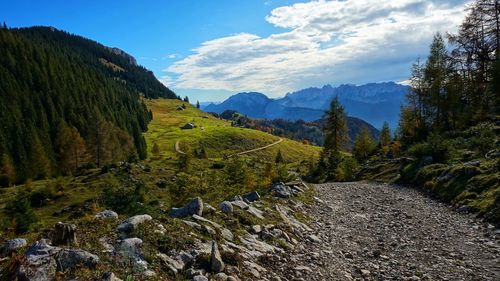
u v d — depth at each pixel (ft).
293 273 33.58
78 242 26.71
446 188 87.40
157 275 24.62
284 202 67.82
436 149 120.16
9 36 607.78
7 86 469.16
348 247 47.39
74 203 185.26
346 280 34.81
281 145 577.84
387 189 109.70
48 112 475.31
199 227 35.55
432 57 187.62
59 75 586.45
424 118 198.59
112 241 27.99
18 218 113.50
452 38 199.00
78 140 341.41
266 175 146.82
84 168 316.19
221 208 46.19
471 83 190.90
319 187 116.57
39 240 25.84
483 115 159.33
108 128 371.56
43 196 197.67
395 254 45.03
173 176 234.79
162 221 33.99
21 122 413.80
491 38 185.98
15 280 20.88
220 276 27.02
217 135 588.91
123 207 62.54
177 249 29.22
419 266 40.16
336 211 72.95
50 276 21.56
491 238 50.52
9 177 293.23
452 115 184.34
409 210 74.90
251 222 44.60
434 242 50.31
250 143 565.53
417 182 110.63
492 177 75.92
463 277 36.40
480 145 112.27
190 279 25.55
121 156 387.96
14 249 26.14
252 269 30.81
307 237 48.19
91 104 554.05
